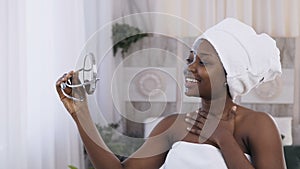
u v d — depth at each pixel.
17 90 2.30
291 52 3.84
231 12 3.82
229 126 0.93
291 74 3.83
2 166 2.25
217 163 0.84
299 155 3.16
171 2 3.81
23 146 2.36
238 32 0.86
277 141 0.93
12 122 2.28
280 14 3.83
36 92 2.58
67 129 2.92
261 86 3.83
